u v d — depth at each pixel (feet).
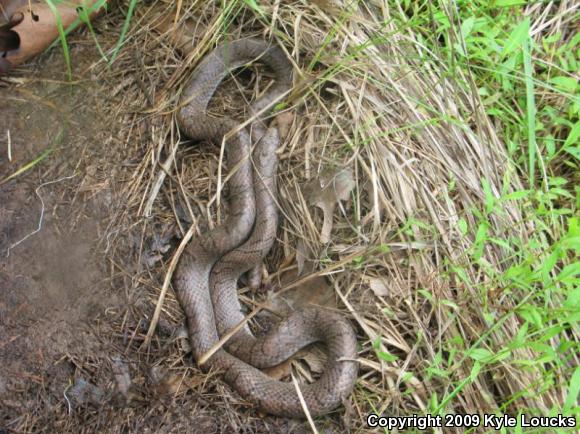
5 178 1.96
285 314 2.00
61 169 2.00
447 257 1.94
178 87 2.17
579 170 2.10
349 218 2.02
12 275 1.87
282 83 2.18
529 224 1.99
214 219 2.07
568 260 1.96
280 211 2.08
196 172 2.13
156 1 2.24
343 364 1.88
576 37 2.14
